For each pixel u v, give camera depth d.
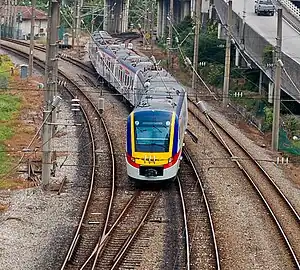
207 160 59.41
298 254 37.84
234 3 122.75
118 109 81.19
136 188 50.22
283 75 78.44
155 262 35.47
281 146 68.00
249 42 95.38
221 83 103.06
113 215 43.44
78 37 143.25
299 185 54.53
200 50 115.56
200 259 36.12
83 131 68.31
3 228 39.72
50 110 48.53
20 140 64.44
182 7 158.38
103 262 35.38
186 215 43.75
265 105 83.88
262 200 47.75
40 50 141.88
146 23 167.38
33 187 48.94
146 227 41.28
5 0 175.62
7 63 114.06
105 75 98.00
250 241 39.62
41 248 37.00
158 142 50.44
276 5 113.94
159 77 68.75
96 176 52.81
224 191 49.91
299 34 96.94
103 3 192.75
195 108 84.94
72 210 44.09
